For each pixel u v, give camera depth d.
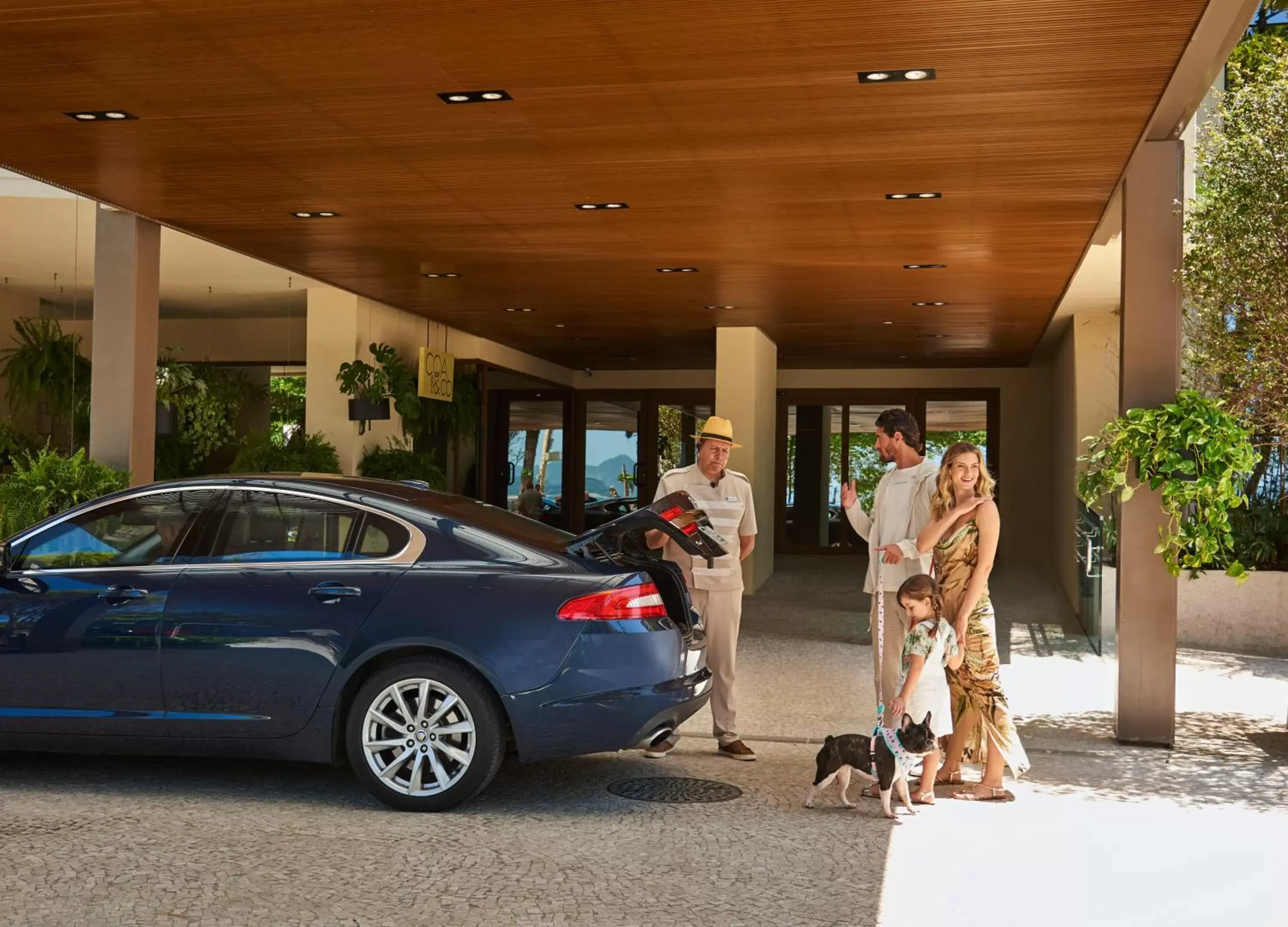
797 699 8.41
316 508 5.66
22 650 5.60
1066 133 6.59
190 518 5.73
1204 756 6.85
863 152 7.04
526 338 17.41
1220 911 4.21
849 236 9.52
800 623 12.80
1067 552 15.66
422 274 11.73
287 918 3.96
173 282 15.00
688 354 19.52
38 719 5.58
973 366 21.33
